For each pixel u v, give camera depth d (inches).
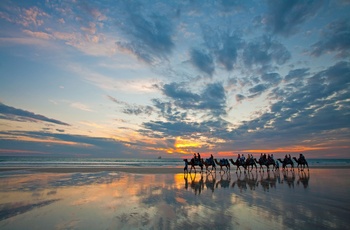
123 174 859.4
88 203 346.6
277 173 1040.2
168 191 471.5
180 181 660.7
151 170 1136.8
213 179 741.9
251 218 271.4
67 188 493.4
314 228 236.4
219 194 444.8
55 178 684.7
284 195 439.2
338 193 468.4
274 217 277.3
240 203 359.9
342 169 1343.5
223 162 1037.8
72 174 826.8
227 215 284.5
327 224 250.4
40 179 654.5
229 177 826.2
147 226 236.8
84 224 243.1
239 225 243.4
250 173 1044.5
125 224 243.3
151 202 358.3
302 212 303.1
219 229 229.8
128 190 474.6
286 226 242.1
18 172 892.0
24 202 351.9
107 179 675.4
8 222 249.9
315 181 692.7
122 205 334.3
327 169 1344.7
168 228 230.8
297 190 506.9
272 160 1117.1
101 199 377.7
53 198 384.2
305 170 1247.5
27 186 516.4
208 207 328.8
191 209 315.0
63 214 282.7
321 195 441.1
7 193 429.4
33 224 243.3
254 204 352.8
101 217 269.9
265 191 489.1
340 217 279.1
